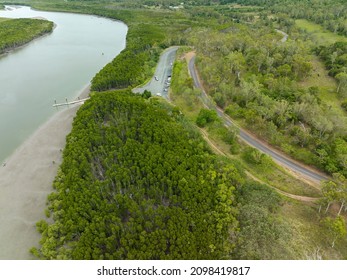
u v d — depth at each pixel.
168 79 184.12
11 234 87.38
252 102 139.62
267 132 121.44
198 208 84.12
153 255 74.00
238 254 74.12
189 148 106.88
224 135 124.06
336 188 86.06
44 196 100.00
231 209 84.06
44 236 82.44
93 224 80.00
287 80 159.50
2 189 103.44
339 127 118.31
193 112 145.12
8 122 145.88
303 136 113.94
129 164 100.62
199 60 193.00
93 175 98.31
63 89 181.75
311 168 106.94
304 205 91.12
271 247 74.25
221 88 152.25
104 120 133.50
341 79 156.88
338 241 79.06
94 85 168.25
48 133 134.88
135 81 176.12
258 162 108.12
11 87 184.25
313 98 138.62
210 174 94.94
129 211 86.06
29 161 117.19
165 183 93.31
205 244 75.69
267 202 86.88
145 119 121.00
